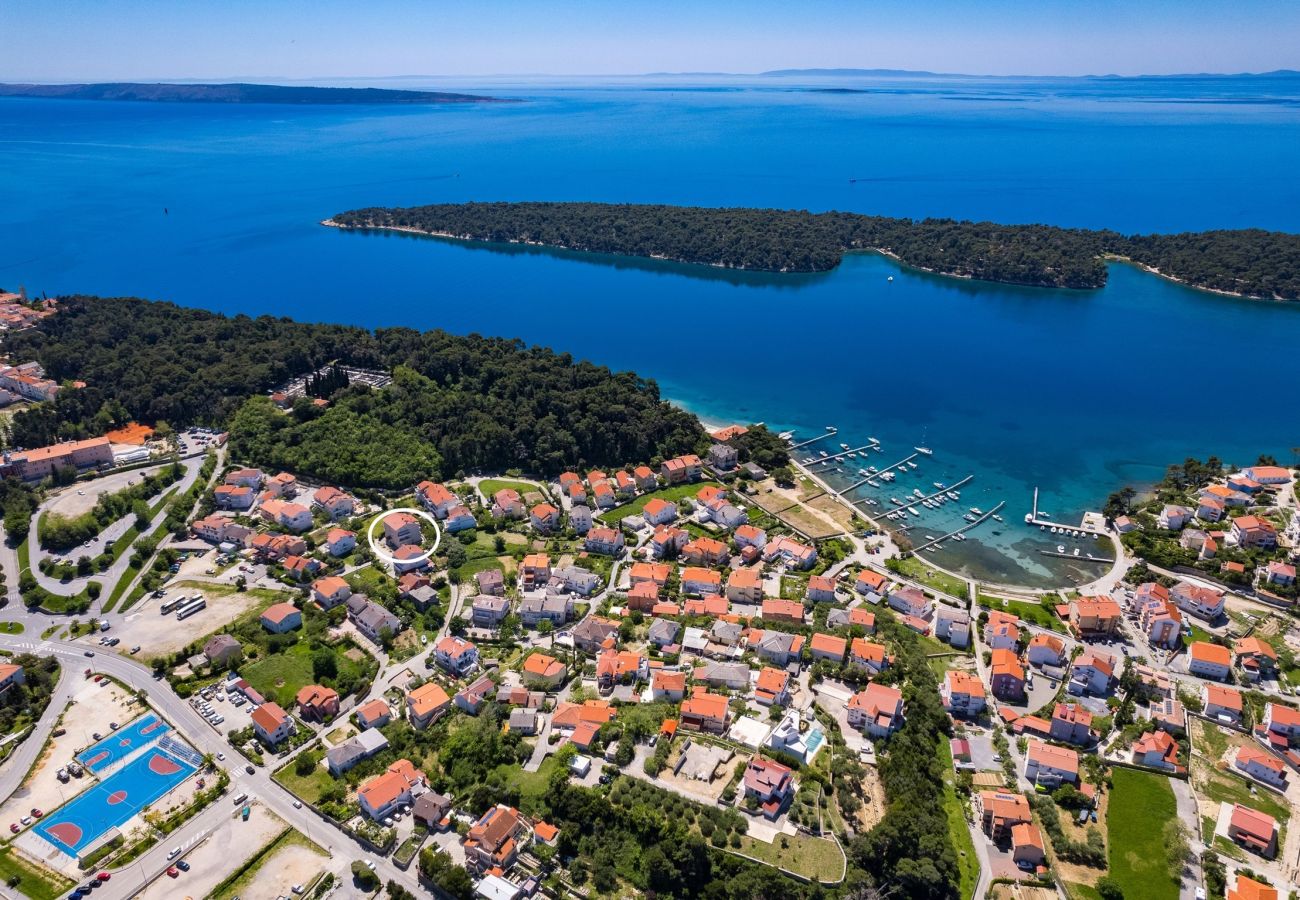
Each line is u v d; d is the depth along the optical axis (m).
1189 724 180.62
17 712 176.12
